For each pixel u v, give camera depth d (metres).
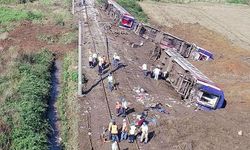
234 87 42.03
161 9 82.69
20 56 42.78
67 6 70.12
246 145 29.38
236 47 58.94
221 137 30.12
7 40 51.09
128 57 47.12
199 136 29.80
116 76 40.00
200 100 35.94
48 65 42.78
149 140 28.64
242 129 32.16
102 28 58.12
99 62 39.44
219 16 82.19
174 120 31.91
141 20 67.50
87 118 30.92
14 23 57.91
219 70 46.56
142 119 29.97
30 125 28.48
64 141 29.25
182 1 94.50
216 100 35.84
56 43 51.53
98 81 38.09
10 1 72.38
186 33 63.09
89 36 52.97
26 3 72.62
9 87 34.69
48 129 30.02
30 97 32.66
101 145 27.48
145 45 53.66
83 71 40.19
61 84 40.00
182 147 27.89
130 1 77.50
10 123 28.39
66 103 34.88
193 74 37.81
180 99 37.81
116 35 55.62
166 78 42.94
